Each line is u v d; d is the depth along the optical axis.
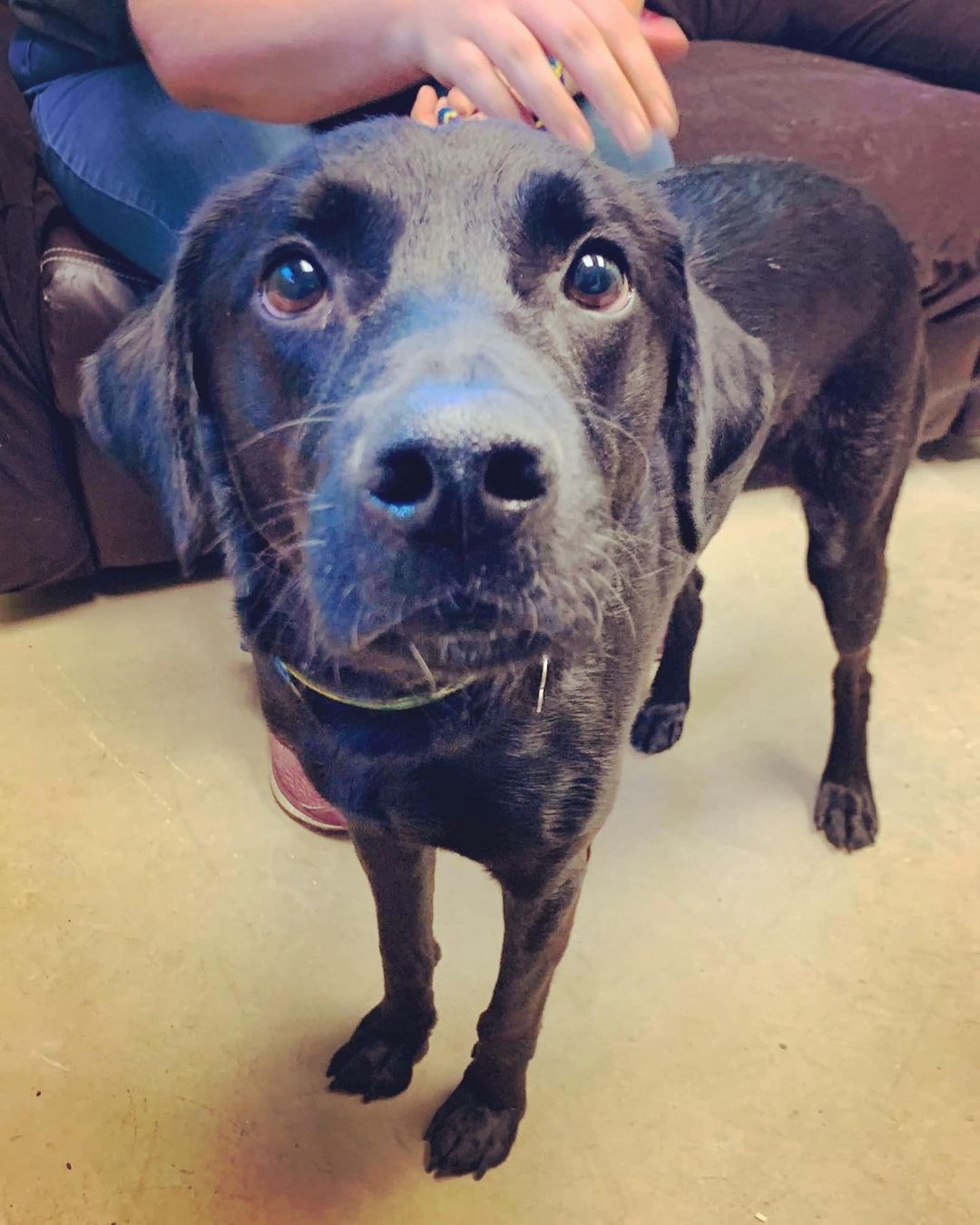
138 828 1.29
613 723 0.80
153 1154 0.97
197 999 1.10
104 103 1.30
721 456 0.93
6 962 1.13
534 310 0.62
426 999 1.02
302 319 0.63
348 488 0.51
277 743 1.27
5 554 1.57
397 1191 0.95
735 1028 1.09
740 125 1.69
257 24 0.97
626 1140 0.99
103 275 1.41
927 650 1.64
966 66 2.10
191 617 1.66
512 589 0.51
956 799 1.38
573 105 0.77
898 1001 1.12
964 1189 0.96
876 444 1.22
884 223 1.22
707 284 1.06
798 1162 0.98
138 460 0.81
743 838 1.32
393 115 0.73
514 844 0.80
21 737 1.42
